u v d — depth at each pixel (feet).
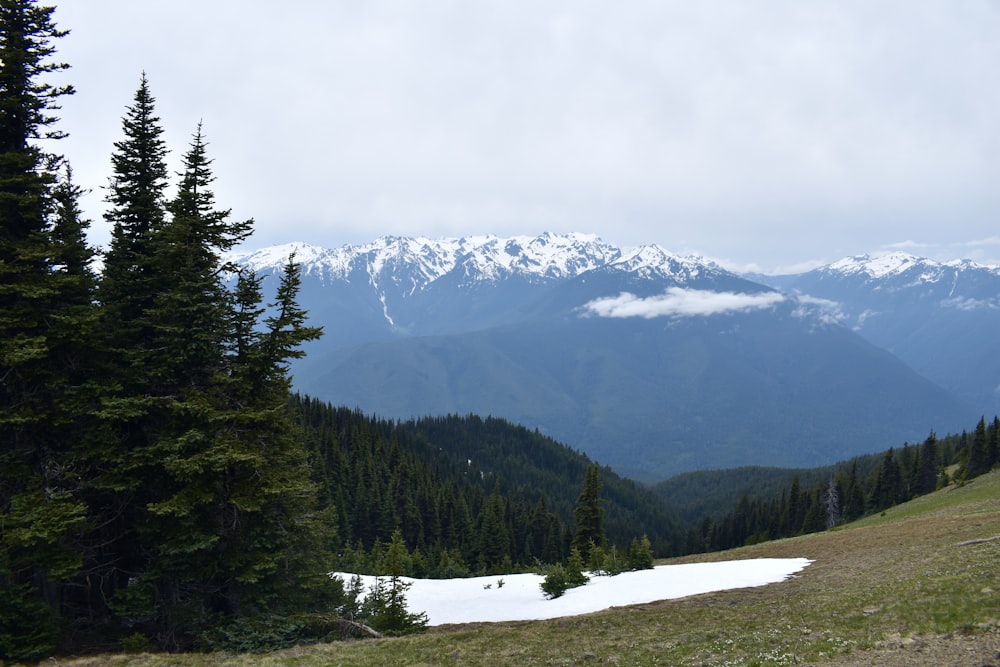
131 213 75.25
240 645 65.51
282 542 73.20
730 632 62.80
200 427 69.26
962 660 40.55
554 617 104.22
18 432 64.34
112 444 66.95
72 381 68.59
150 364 71.56
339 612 82.74
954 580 63.21
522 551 322.75
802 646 50.11
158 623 70.85
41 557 60.59
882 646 46.16
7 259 64.34
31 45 65.87
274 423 73.72
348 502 288.92
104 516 71.67
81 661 60.18
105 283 72.23
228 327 72.95
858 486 368.27
